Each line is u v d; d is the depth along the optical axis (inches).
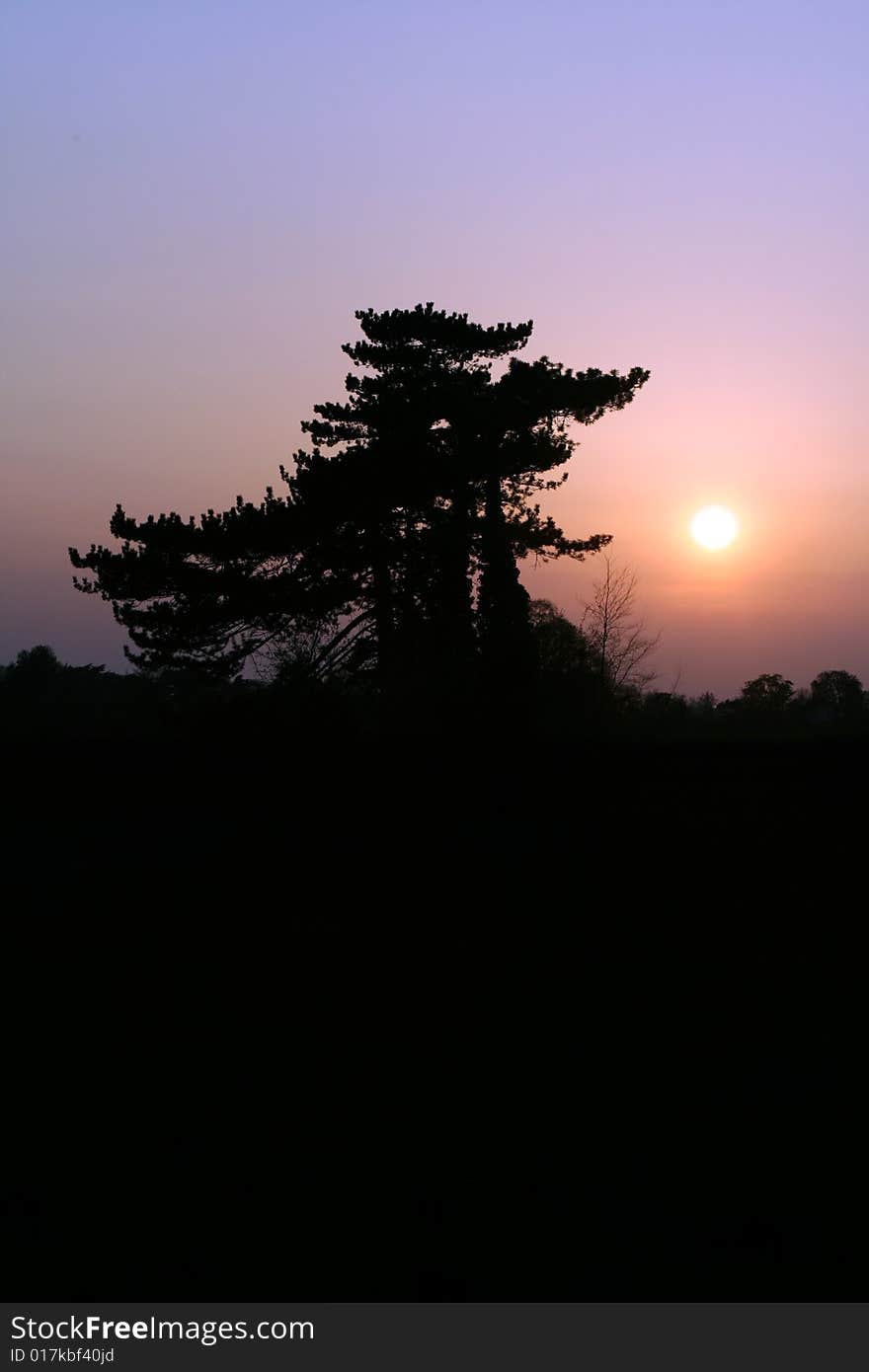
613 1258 258.2
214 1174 297.9
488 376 1974.7
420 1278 251.4
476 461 1844.2
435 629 1798.7
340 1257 258.2
